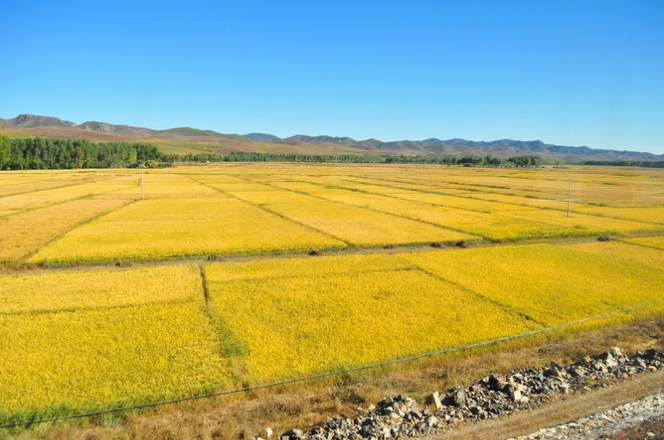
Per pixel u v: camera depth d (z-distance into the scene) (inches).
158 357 638.5
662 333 759.1
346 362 632.4
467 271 1145.4
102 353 649.0
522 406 526.9
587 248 1459.2
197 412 517.7
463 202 2699.3
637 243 1556.3
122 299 888.3
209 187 3550.7
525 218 2096.5
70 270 1136.8
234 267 1156.5
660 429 482.6
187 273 1085.1
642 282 1060.5
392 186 3816.4
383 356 653.3
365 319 801.6
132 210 2185.0
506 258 1296.8
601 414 512.7
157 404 521.7
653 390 568.7
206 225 1786.4
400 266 1183.6
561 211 2372.0
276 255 1338.6
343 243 1467.8
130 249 1326.3
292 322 783.1
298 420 501.4
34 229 1619.1
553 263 1242.6
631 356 675.4
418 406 532.1
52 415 496.4
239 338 709.9
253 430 484.1
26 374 583.5
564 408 524.7
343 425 485.7
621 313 840.3
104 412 503.5
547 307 876.0
